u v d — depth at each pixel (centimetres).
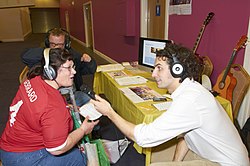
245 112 222
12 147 126
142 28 419
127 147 228
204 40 263
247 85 196
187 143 137
